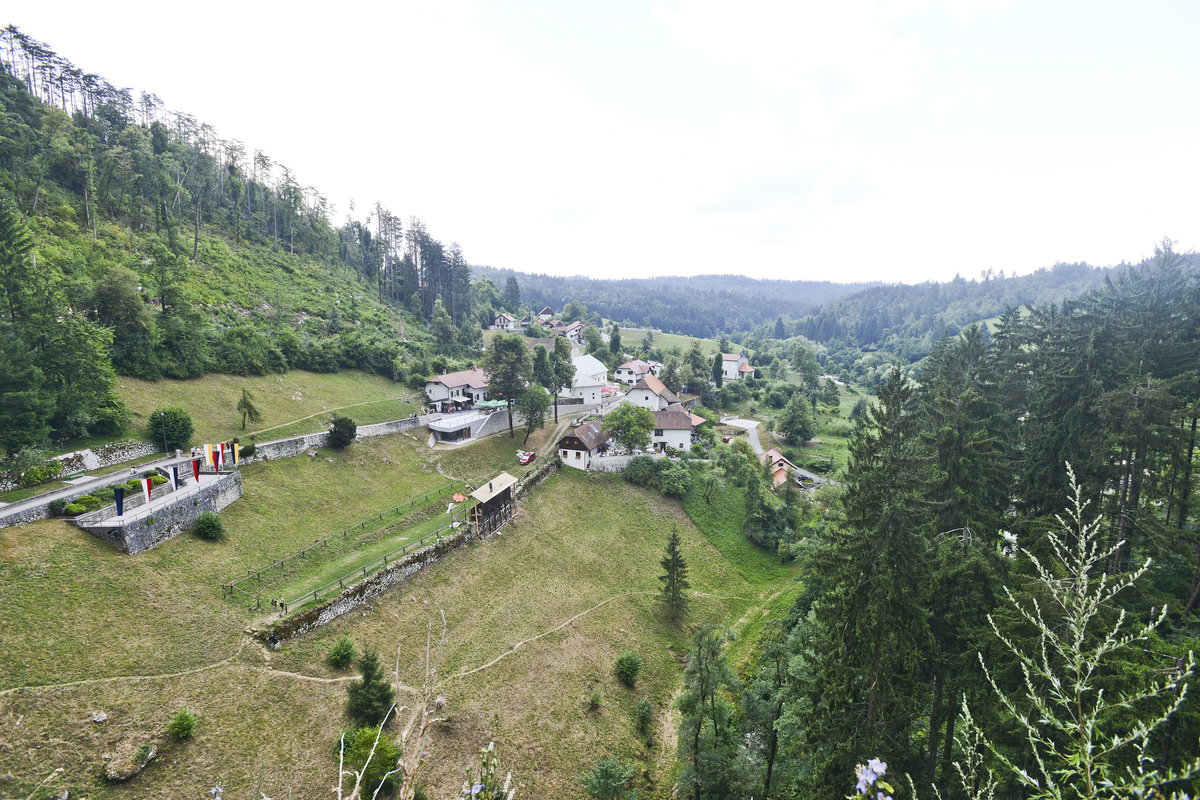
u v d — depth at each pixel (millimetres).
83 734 29578
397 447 76500
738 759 35406
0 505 39688
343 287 137000
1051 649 24328
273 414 73938
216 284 100688
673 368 140250
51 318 50656
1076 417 39656
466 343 147250
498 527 65000
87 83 124375
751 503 81250
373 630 45125
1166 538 32719
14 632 32062
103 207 98062
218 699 34531
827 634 31484
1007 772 24594
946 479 32844
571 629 53969
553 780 39500
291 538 51438
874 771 8641
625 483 84625
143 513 42719
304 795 32188
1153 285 47594
